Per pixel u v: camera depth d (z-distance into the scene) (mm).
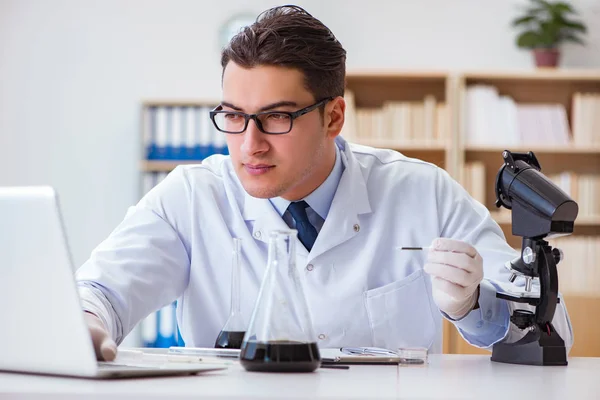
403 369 1230
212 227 1788
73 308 997
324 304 1698
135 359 1226
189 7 4688
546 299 1363
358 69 4414
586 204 4316
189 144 4285
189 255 1813
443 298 1399
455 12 4598
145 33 4695
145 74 4695
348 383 1019
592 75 4305
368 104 4613
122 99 4691
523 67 4574
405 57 4613
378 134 4379
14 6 4703
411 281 1759
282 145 1473
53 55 4707
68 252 995
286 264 1138
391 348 1724
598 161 4520
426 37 4609
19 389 914
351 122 4383
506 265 1434
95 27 4703
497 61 4586
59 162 4691
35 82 4711
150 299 1688
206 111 4273
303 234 1734
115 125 4691
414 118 4367
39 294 1019
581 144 4371
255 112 1460
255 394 885
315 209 1733
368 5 4629
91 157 4688
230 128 1494
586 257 4254
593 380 1135
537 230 1359
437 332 1784
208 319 1784
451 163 4320
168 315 4113
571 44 4582
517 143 4348
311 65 1495
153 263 1708
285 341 1116
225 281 1773
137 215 1784
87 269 1630
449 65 4605
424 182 1842
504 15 4582
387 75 4375
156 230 1758
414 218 1803
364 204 1763
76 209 4680
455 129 4336
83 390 906
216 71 4676
